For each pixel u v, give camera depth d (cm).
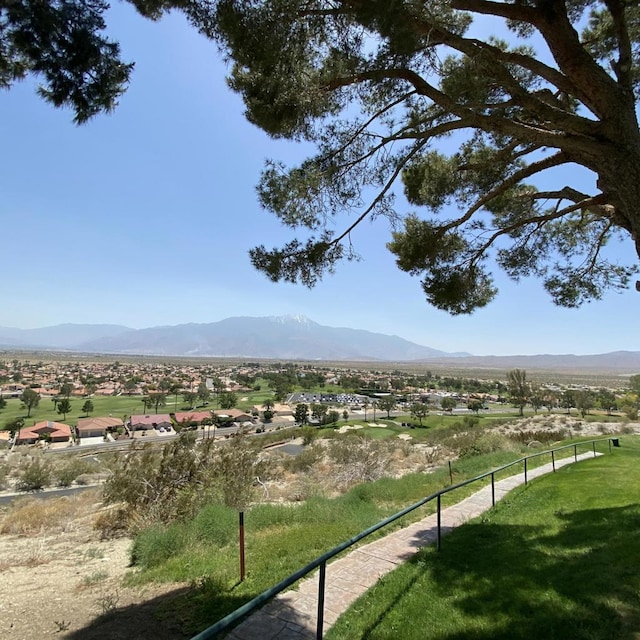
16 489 2581
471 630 428
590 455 1891
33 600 555
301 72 560
